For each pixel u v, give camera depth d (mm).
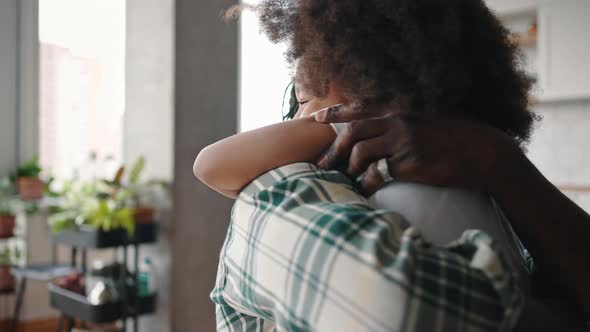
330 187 518
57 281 2730
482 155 510
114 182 2754
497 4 4230
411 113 534
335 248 449
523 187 517
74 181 2977
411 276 423
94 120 4027
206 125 2943
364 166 546
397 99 540
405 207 521
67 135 4000
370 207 506
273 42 636
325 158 561
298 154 567
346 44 545
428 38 536
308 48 579
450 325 422
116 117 4082
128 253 2973
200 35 2902
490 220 540
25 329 3443
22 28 3865
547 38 4004
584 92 3854
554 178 4246
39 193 3512
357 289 427
